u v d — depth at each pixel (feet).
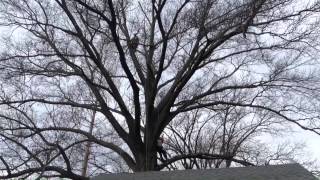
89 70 72.90
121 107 67.72
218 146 89.56
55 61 64.59
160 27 65.57
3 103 60.75
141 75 72.18
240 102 72.43
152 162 65.77
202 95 71.41
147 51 72.95
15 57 63.57
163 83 74.38
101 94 74.64
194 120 88.48
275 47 67.77
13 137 60.64
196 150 84.89
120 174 35.42
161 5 64.95
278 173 30.40
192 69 67.92
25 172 54.70
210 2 65.00
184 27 68.49
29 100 63.72
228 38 65.57
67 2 68.49
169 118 69.62
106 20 58.90
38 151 55.83
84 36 67.87
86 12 63.05
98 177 35.37
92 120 75.20
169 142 86.89
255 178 29.86
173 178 32.19
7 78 62.90
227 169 33.22
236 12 63.41
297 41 66.39
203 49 65.72
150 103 67.46
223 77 75.05
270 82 68.80
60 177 58.90
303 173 30.04
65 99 70.64
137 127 65.67
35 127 59.11
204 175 32.07
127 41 65.41
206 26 64.64
